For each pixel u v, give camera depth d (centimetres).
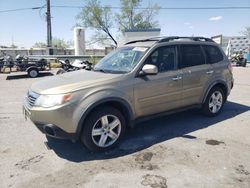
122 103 421
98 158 398
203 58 555
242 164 372
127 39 2247
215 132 502
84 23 3903
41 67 1617
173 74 488
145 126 539
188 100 527
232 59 2470
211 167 364
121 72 445
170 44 499
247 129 518
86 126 396
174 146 437
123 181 332
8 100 830
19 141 467
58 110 370
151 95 459
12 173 355
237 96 853
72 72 496
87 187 320
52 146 444
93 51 4000
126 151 421
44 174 352
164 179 335
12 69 2003
